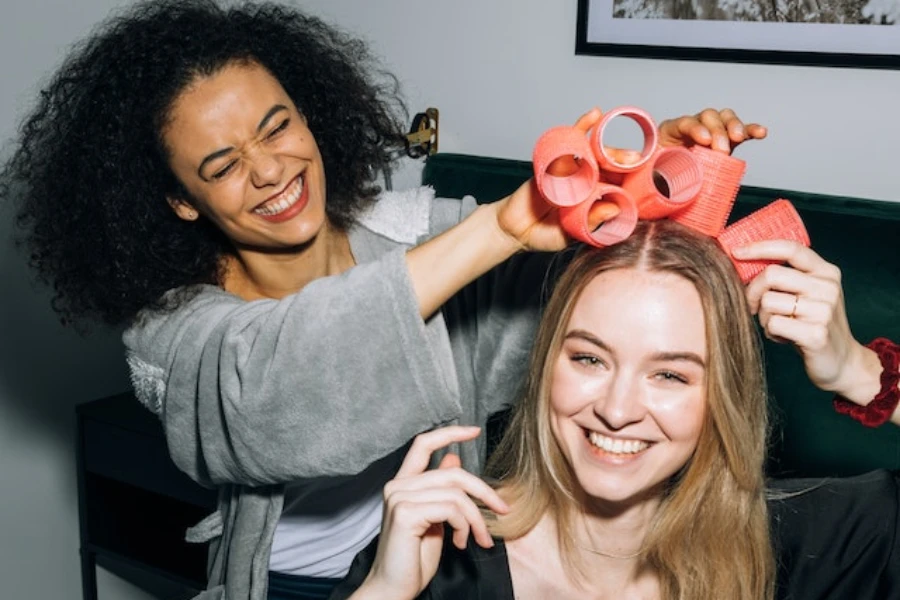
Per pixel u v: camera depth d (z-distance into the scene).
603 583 1.16
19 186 2.08
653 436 1.03
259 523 1.38
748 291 1.01
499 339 1.44
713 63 1.87
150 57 1.24
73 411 2.32
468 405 1.46
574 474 1.11
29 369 2.22
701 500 1.10
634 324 1.00
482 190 1.99
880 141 1.77
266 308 1.22
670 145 1.08
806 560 1.17
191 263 1.36
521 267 1.42
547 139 0.93
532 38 2.02
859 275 1.66
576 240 1.07
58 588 2.39
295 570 1.49
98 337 2.32
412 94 2.19
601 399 1.02
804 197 1.74
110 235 1.33
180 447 1.36
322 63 1.43
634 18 1.90
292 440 1.17
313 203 1.29
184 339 1.30
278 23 1.43
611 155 0.96
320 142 1.42
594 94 1.99
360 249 1.45
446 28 2.11
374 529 1.48
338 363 1.12
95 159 1.30
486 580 1.16
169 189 1.31
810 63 1.77
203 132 1.22
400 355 1.11
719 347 1.01
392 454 1.46
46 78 2.10
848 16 1.73
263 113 1.23
